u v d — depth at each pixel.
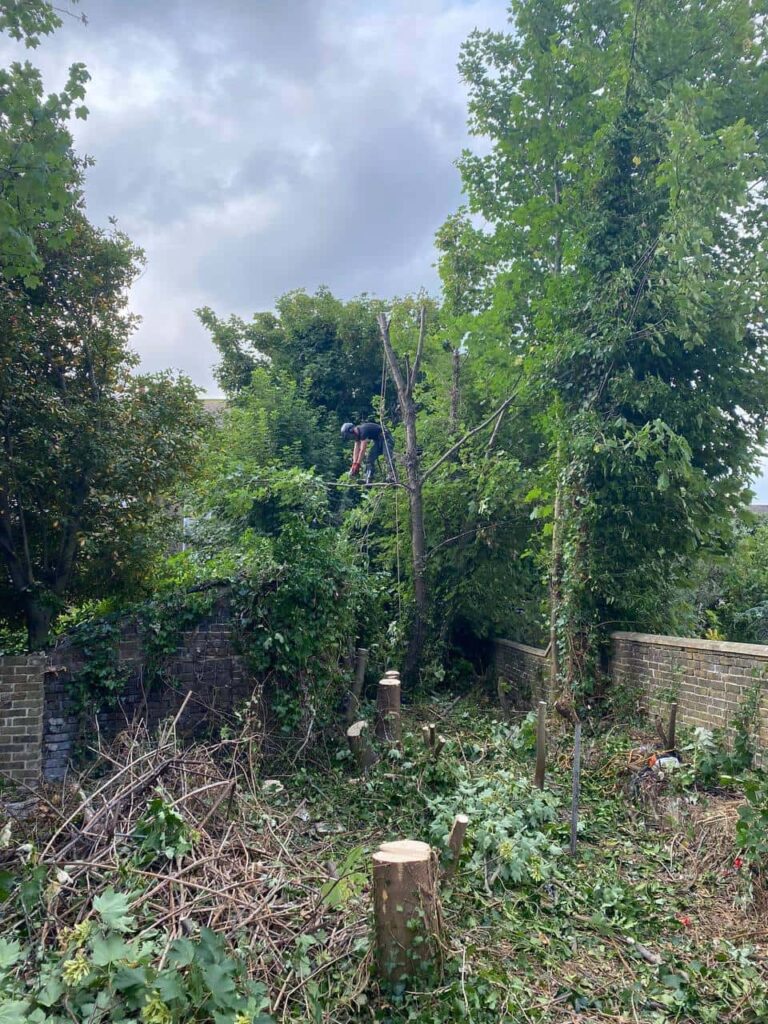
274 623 8.94
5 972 3.39
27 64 7.14
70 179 7.56
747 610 15.78
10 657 7.36
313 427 19.72
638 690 9.70
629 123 10.91
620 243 10.69
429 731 7.91
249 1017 3.27
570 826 6.55
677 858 6.05
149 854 4.75
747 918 5.06
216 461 13.14
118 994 3.25
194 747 7.07
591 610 10.69
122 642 8.46
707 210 9.49
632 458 10.26
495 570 14.07
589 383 10.88
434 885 4.27
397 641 12.86
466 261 15.80
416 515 13.51
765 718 7.34
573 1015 4.04
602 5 12.59
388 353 13.82
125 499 9.19
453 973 4.25
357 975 4.14
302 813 6.86
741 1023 3.95
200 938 3.68
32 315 8.59
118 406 9.11
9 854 4.91
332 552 9.59
